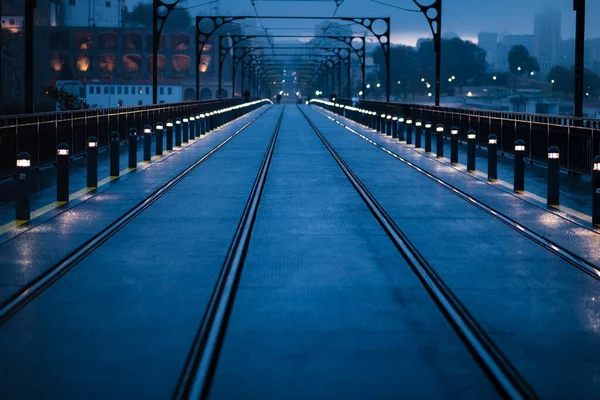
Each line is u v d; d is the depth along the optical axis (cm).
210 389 497
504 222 1179
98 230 1097
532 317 666
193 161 2223
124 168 2045
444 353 571
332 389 498
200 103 5141
